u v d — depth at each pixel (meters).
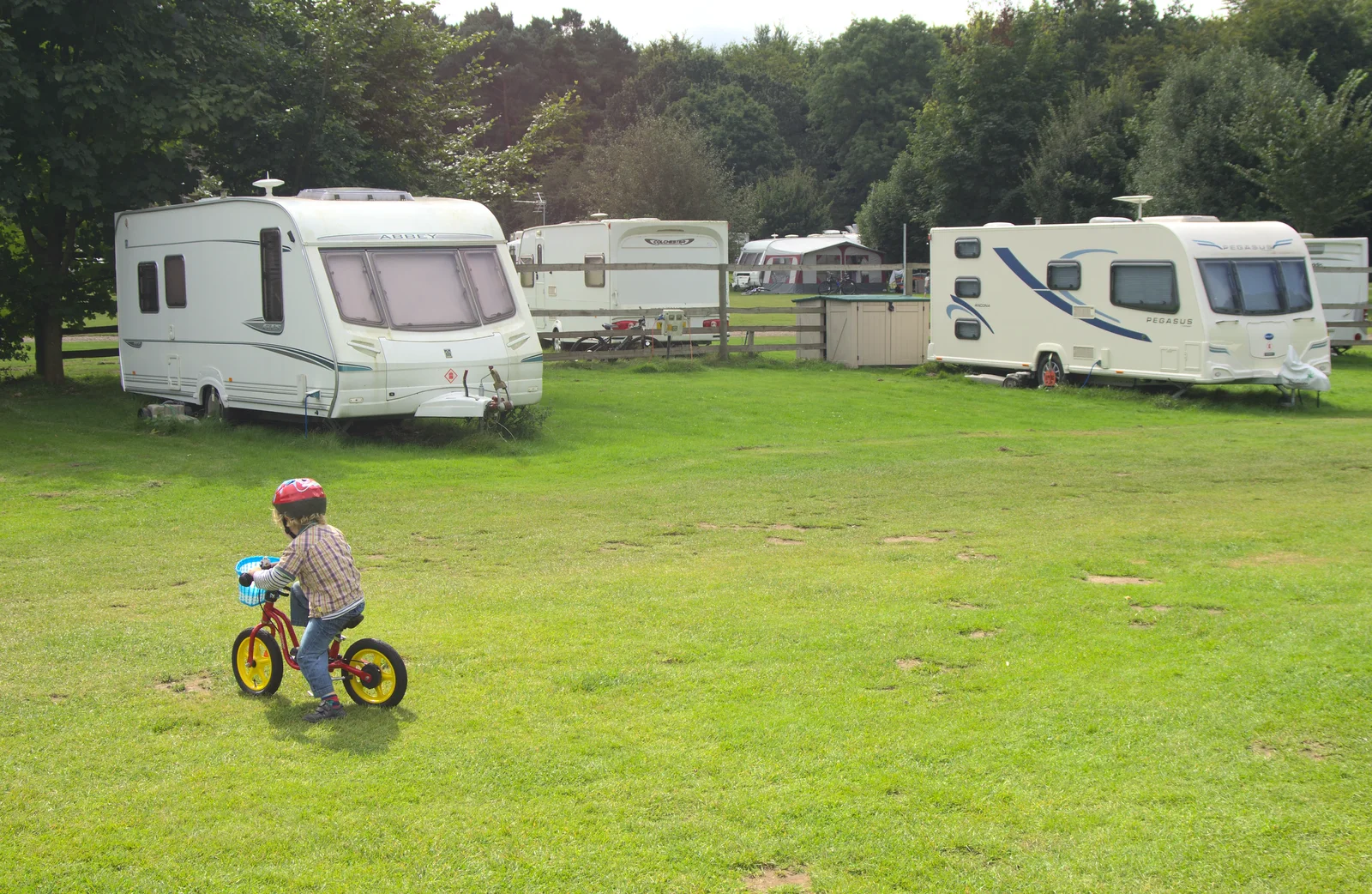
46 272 17.38
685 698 5.29
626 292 23.55
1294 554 8.02
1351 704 4.98
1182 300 18.03
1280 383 18.19
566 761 4.63
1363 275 26.47
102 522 9.30
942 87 46.84
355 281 13.36
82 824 4.15
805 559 8.09
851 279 57.06
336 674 5.38
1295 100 32.38
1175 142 35.88
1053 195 42.72
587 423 15.64
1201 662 5.61
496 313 14.13
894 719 5.00
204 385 14.95
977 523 9.35
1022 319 20.56
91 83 15.20
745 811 4.19
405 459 12.72
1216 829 4.00
